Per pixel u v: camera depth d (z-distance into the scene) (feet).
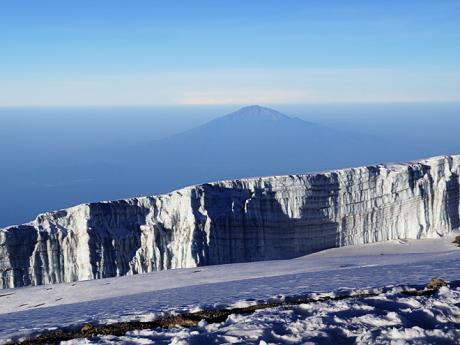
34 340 66.08
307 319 55.36
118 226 266.98
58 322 78.02
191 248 264.11
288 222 297.53
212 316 68.69
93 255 254.06
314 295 76.43
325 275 122.62
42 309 124.77
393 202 318.04
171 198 278.87
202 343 50.55
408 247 297.53
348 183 312.09
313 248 303.68
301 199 300.61
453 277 89.51
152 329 62.18
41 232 254.47
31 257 251.60
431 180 323.57
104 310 91.91
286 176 302.86
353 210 312.50
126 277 212.02
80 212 261.24
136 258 265.13
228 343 49.98
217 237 273.75
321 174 309.83
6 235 245.65
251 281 132.05
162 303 91.50
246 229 285.84
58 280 255.70
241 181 296.71
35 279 250.98
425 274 99.86
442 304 59.72
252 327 54.44
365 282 92.27
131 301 107.34
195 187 281.33
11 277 246.06
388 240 316.60
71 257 257.55
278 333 52.60
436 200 320.91
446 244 299.17
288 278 126.52
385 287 77.25
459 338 48.49
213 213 277.23
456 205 324.19
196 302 84.79
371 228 315.58
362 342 48.75
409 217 319.88
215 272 197.67
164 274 209.67
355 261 206.18
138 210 274.16
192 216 270.05
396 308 61.26
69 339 64.54
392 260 197.36
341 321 54.75
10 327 79.71
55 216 262.47
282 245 295.28
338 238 311.06
